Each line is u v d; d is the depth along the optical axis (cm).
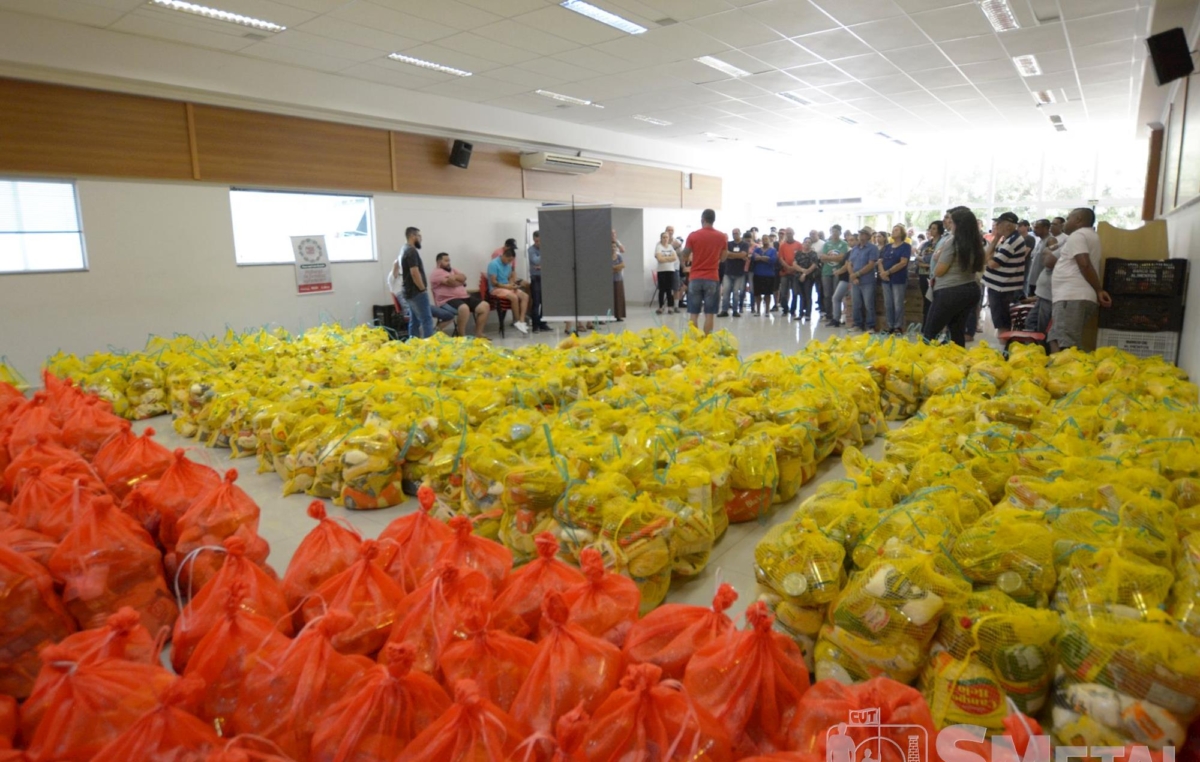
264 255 814
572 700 121
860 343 488
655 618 143
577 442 258
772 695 118
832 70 834
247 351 550
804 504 211
